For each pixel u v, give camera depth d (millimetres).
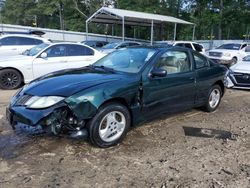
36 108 4016
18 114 4109
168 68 5312
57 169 3766
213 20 38594
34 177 3561
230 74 9938
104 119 4305
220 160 4180
